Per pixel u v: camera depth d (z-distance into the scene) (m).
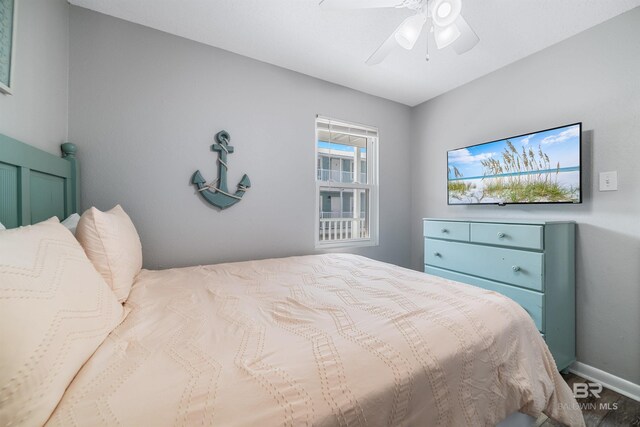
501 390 0.84
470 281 1.94
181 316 0.92
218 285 1.32
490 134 2.28
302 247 2.36
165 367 0.60
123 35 1.68
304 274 1.54
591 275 1.67
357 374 0.63
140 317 0.88
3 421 0.41
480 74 2.31
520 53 1.99
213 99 1.95
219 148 1.95
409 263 3.06
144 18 1.67
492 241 1.79
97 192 1.62
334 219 2.62
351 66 2.21
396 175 2.96
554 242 1.59
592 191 1.67
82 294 0.67
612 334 1.59
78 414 0.46
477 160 2.29
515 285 1.67
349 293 1.18
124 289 1.03
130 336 0.74
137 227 1.73
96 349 0.65
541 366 0.98
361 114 2.67
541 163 1.86
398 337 0.77
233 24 1.72
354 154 2.74
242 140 2.06
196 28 1.76
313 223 2.41
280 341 0.75
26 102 1.17
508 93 2.15
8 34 1.02
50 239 0.70
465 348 0.79
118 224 1.14
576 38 1.75
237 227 2.06
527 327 1.00
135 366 0.60
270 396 0.54
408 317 0.90
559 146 1.76
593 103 1.67
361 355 0.68
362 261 1.90
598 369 1.63
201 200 1.92
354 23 1.70
